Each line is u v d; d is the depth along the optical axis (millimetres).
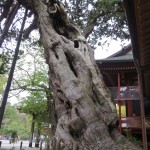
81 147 4906
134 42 7070
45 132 20344
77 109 5418
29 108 19797
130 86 14984
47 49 7484
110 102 6195
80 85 6004
